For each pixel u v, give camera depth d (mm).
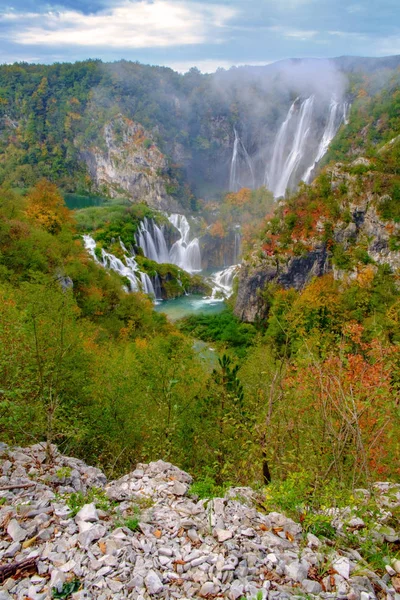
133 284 92875
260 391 13203
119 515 6812
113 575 5340
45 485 7879
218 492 8477
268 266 82750
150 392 15016
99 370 16641
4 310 12523
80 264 50594
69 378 13984
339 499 6930
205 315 83125
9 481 7770
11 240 41969
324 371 9641
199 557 5742
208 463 13273
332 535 6562
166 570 5520
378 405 9383
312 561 5816
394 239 72062
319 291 66000
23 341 11117
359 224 78312
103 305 50406
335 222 80500
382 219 74000
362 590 5297
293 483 7410
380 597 5348
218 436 13703
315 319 36750
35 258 41156
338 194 83500
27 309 11586
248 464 10195
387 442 9703
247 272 84875
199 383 16547
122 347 30453
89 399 14992
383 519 7121
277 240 85438
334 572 5586
